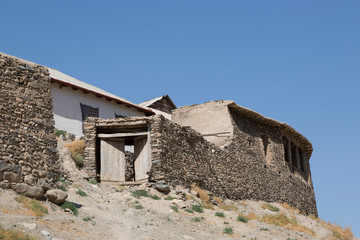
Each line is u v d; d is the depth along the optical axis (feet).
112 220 59.00
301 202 126.93
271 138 120.06
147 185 78.33
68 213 54.85
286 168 123.03
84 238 48.67
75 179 75.72
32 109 57.93
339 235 77.92
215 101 110.83
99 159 84.79
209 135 107.55
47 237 45.34
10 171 52.75
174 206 72.18
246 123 112.78
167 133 83.30
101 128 84.64
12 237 42.34
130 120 82.99
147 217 64.64
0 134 53.62
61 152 82.58
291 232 70.90
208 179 90.89
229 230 66.13
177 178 82.07
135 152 84.02
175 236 58.39
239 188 100.07
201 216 71.92
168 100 153.07
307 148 142.82
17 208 49.60
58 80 104.53
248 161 107.14
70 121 105.81
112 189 77.41
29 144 55.88
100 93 113.29
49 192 55.21
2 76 56.59
